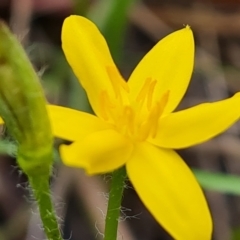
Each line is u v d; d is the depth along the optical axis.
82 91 0.12
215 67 0.14
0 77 0.06
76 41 0.07
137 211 0.12
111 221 0.07
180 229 0.06
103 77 0.07
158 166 0.07
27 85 0.06
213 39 0.14
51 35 0.14
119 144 0.07
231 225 0.12
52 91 0.13
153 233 0.12
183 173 0.07
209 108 0.07
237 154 0.13
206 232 0.06
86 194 0.12
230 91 0.14
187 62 0.07
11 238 0.12
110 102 0.07
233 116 0.07
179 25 0.15
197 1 0.15
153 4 0.15
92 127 0.07
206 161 0.13
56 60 0.13
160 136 0.07
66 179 0.12
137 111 0.07
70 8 0.14
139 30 0.15
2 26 0.06
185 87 0.07
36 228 0.12
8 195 0.12
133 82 0.07
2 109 0.06
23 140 0.07
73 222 0.12
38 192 0.07
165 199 0.07
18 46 0.06
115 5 0.12
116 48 0.12
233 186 0.11
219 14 0.15
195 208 0.07
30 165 0.07
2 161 0.13
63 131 0.07
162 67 0.07
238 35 0.15
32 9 0.14
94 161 0.06
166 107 0.07
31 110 0.06
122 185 0.07
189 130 0.07
